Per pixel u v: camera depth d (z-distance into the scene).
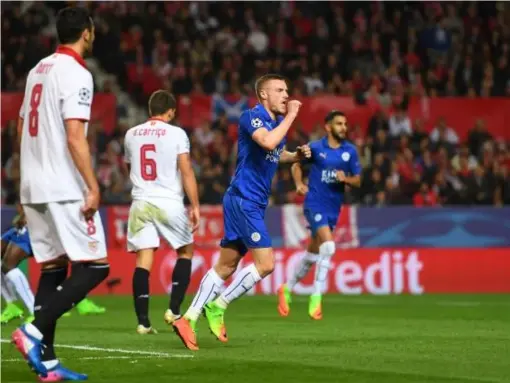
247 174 22.06
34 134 17.02
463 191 54.59
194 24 64.44
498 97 63.31
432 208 49.94
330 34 66.12
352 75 63.66
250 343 23.33
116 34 62.41
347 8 67.44
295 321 30.91
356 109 59.75
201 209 47.72
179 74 61.25
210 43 63.97
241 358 19.92
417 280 49.28
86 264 16.95
